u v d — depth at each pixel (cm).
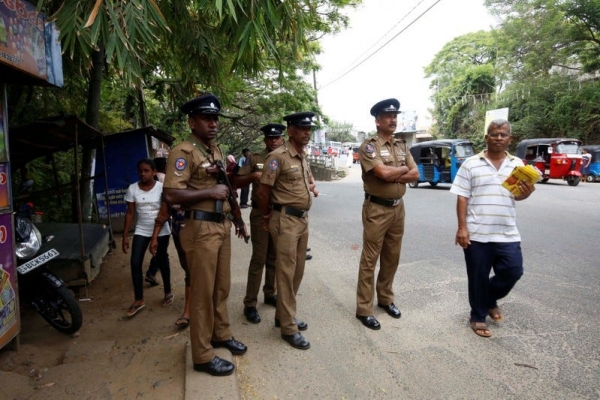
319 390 257
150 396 247
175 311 396
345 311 381
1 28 259
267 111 1485
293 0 335
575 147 1599
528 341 315
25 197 405
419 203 1107
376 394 253
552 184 1594
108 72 638
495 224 322
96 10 210
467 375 272
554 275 467
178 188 249
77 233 505
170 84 876
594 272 475
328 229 786
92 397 247
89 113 636
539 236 658
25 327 362
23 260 328
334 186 1748
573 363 282
